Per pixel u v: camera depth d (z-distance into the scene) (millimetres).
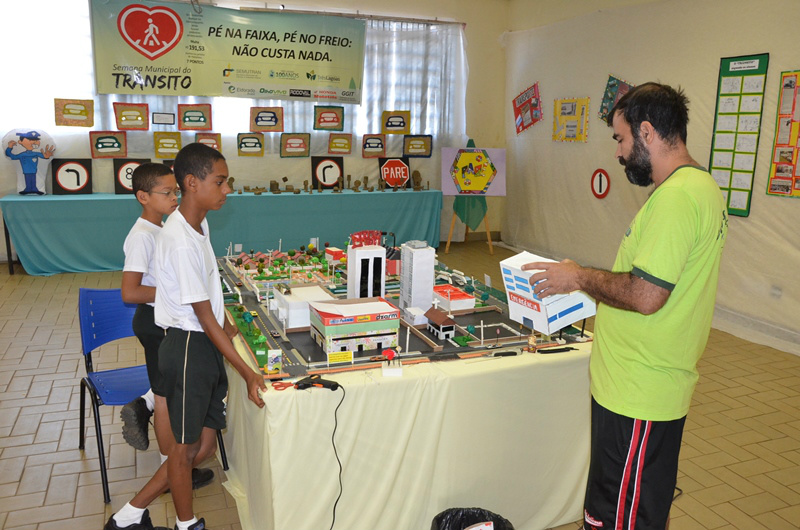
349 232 7262
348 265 2678
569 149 7102
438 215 7688
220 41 6820
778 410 3678
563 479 2461
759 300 4980
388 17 7492
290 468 1964
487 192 7680
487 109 8305
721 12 5117
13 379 3871
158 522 2557
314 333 2367
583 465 2482
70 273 6328
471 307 2771
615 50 6289
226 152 7172
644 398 1733
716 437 3354
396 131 7828
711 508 2719
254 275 3246
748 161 4973
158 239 2096
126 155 6746
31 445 3113
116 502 2670
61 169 6492
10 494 2703
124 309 2959
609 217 6602
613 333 1790
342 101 7465
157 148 6840
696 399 3818
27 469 2900
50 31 6312
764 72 4781
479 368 2182
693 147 5496
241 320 2588
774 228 4812
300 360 2184
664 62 5719
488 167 7652
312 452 1984
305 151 7449
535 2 7594
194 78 6809
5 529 2467
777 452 3203
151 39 6566
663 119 1682
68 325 4867
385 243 3467
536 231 7832
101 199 6246
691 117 5492
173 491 2197
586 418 2434
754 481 2938
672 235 1578
